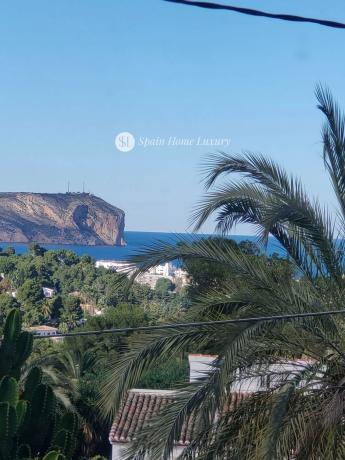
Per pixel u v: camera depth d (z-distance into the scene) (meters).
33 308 120.06
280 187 11.61
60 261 162.88
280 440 10.27
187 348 11.11
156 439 9.91
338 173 11.91
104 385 10.45
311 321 11.09
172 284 117.06
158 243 11.10
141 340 10.64
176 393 10.21
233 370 10.95
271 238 12.01
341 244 11.90
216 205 11.37
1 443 11.02
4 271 157.00
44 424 12.14
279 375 11.06
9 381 11.45
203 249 11.33
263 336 10.88
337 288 11.68
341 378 11.06
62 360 31.47
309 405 10.77
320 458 10.58
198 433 10.88
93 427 28.02
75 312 119.31
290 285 11.38
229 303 11.04
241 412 11.00
